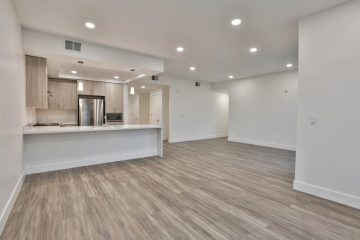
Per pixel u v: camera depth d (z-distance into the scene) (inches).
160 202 98.6
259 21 114.0
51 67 177.5
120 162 175.6
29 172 138.5
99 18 111.3
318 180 105.3
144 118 378.3
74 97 240.4
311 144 107.5
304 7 98.5
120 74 219.1
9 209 84.9
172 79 288.0
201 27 122.0
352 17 91.9
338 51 96.6
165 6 98.9
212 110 346.6
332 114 99.2
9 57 89.5
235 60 193.8
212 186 120.8
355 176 92.6
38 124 222.4
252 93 279.7
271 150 235.3
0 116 73.7
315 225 79.1
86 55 145.7
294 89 232.8
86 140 163.0
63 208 90.9
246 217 85.1
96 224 78.7
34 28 123.4
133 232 73.9
